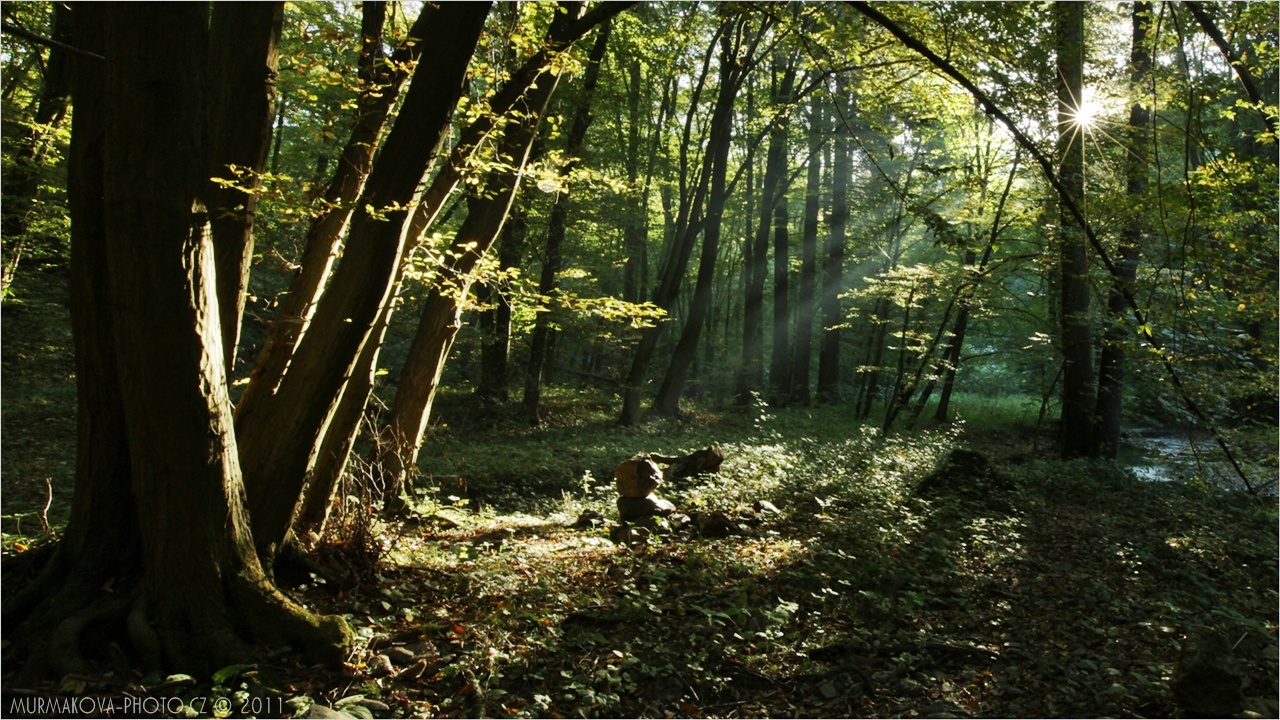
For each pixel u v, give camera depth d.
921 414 26.97
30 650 4.52
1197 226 10.01
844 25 10.41
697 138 27.69
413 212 5.56
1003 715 4.62
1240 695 4.36
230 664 4.59
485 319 19.70
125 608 4.76
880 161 23.75
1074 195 12.17
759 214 29.78
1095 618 6.29
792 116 23.11
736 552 7.73
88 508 5.08
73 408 14.46
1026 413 27.39
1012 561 7.95
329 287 5.61
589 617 5.70
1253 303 9.78
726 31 19.59
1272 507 10.35
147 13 4.28
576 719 4.36
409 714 4.34
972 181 14.30
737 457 12.91
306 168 17.97
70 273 5.09
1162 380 10.29
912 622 6.12
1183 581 7.63
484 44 6.57
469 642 5.16
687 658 5.04
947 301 19.44
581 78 17.28
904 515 9.23
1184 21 10.24
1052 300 18.12
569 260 19.97
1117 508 11.14
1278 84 13.82
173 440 4.69
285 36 10.40
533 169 7.16
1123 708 4.61
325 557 6.17
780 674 5.06
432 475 12.42
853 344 34.69
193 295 4.67
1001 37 10.29
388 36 6.46
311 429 5.66
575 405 21.92
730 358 31.27
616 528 8.70
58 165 14.30
